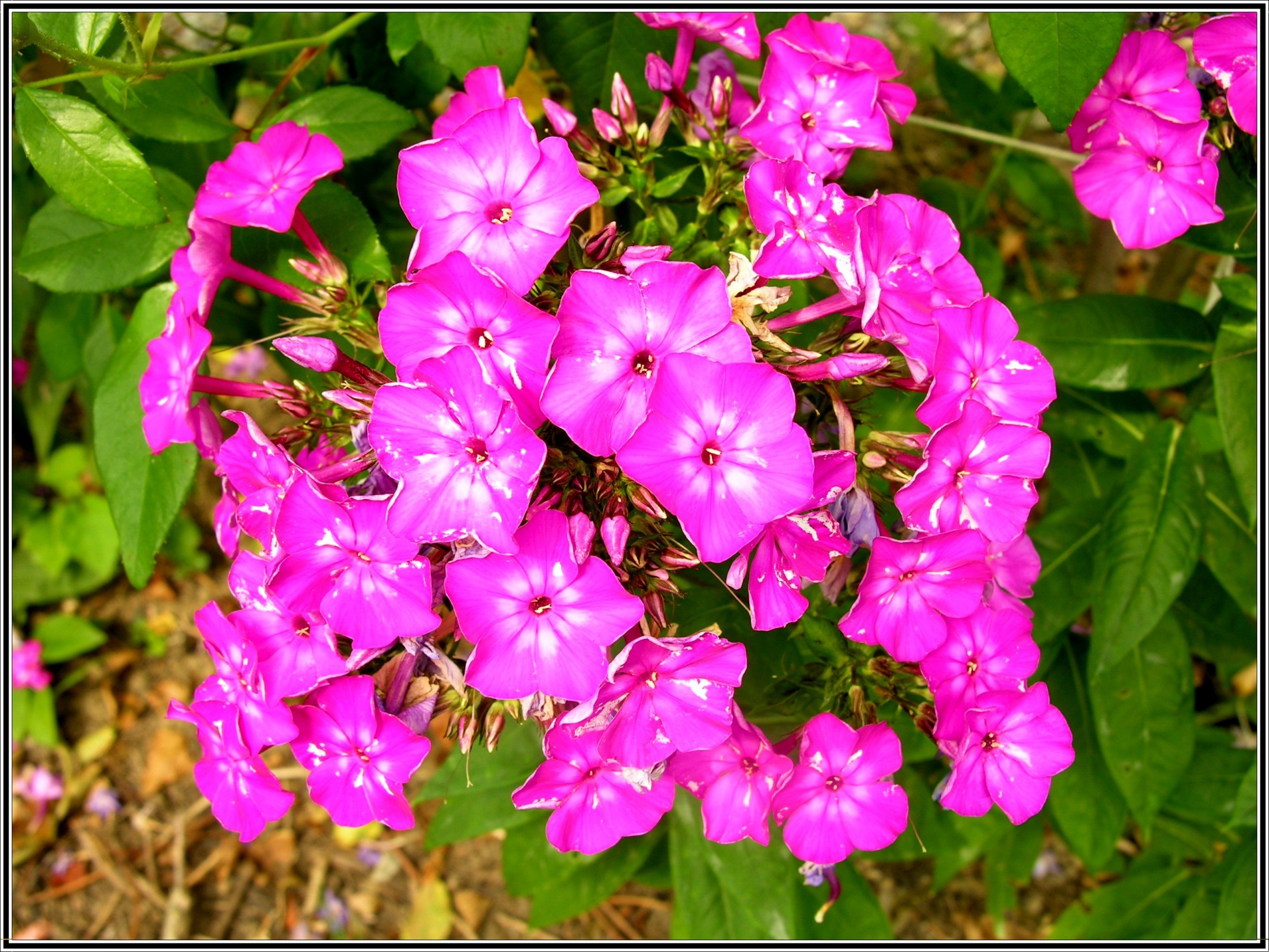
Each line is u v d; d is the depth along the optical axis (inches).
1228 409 9.3
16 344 16.1
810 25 8.1
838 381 7.0
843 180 15.6
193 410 7.7
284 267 8.7
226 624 7.4
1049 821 13.0
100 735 16.3
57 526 16.6
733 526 6.2
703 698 6.8
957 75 13.7
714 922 10.8
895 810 7.5
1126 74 8.4
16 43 7.5
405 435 6.3
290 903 14.9
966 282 7.5
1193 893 12.3
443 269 6.3
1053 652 11.0
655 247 6.6
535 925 11.9
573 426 6.2
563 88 11.1
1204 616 12.2
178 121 9.0
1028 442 6.9
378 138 8.8
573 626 6.4
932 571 7.1
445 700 7.3
